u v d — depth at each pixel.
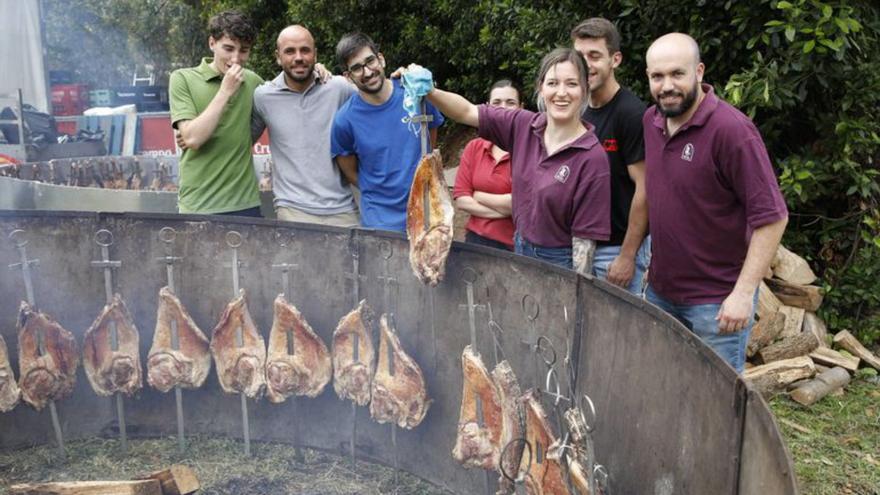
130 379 4.52
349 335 4.26
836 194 6.01
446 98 3.79
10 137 8.75
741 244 3.40
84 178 7.30
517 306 3.54
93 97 15.55
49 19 17.56
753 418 1.96
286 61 4.59
